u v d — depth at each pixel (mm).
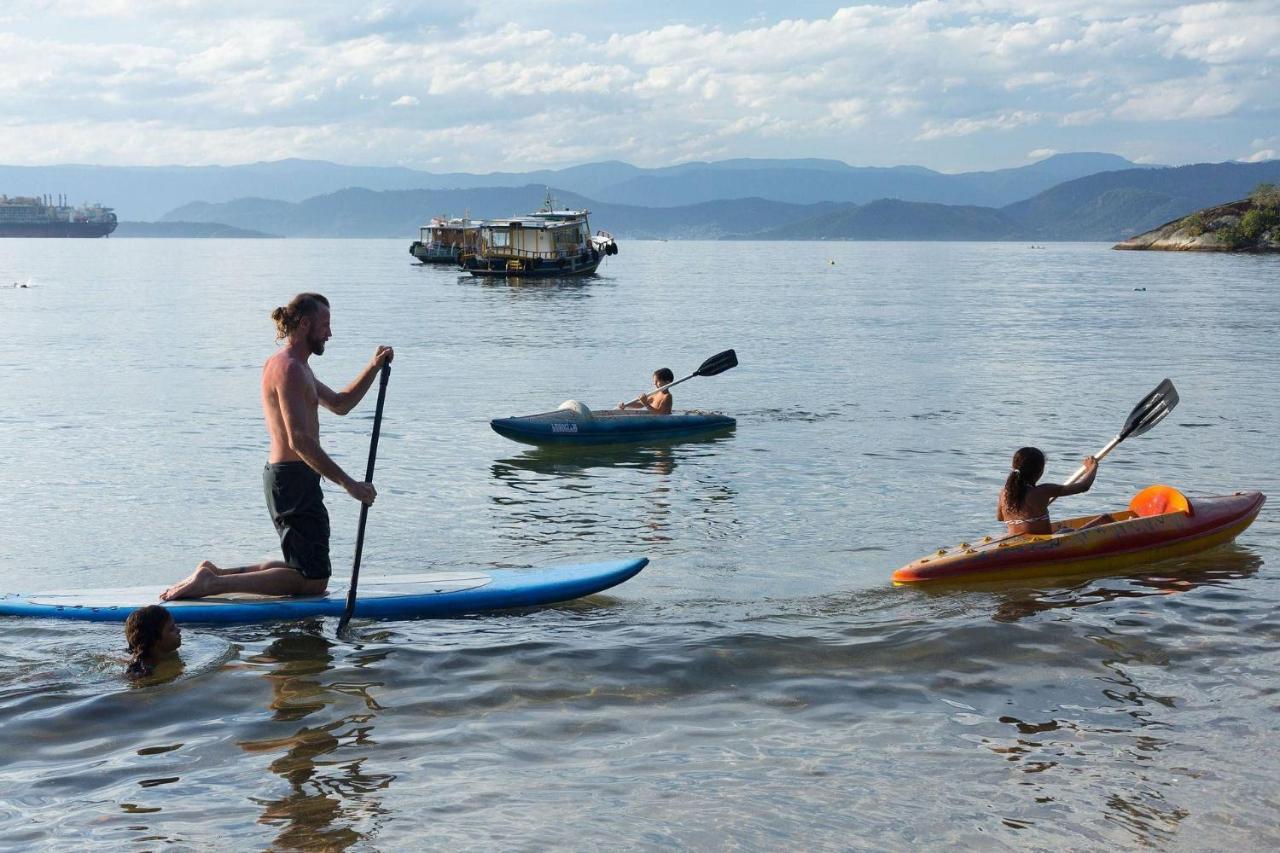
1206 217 134500
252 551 9469
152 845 4438
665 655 6684
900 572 8391
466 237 104250
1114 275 80250
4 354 26391
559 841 4492
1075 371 23047
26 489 11789
